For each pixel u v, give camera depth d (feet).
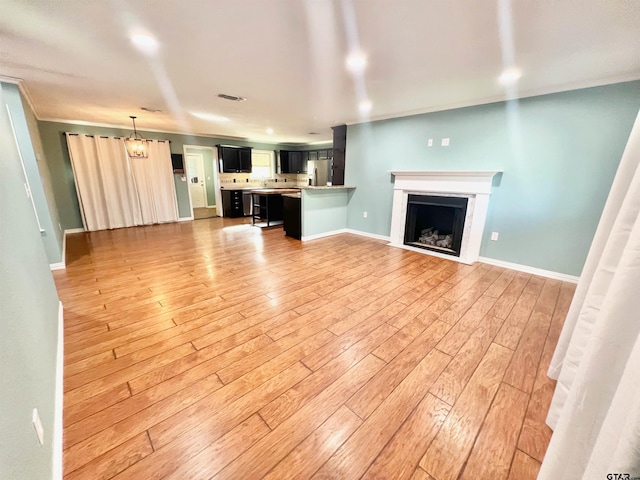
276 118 15.96
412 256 13.35
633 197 3.28
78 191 17.85
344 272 11.16
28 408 2.97
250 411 4.63
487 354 6.17
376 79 9.23
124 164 19.53
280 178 30.22
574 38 6.32
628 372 1.89
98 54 7.45
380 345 6.46
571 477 2.66
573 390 2.71
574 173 9.93
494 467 3.79
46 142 16.85
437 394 5.05
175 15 5.59
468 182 12.02
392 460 3.87
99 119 16.93
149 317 7.58
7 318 2.83
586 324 3.85
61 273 10.83
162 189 21.56
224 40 6.61
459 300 8.75
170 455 3.88
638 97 8.55
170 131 21.50
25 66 8.32
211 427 4.32
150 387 5.10
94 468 3.68
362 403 4.83
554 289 9.63
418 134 14.02
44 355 4.27
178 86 10.12
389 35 6.33
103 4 5.20
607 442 1.96
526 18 5.54
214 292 9.22
